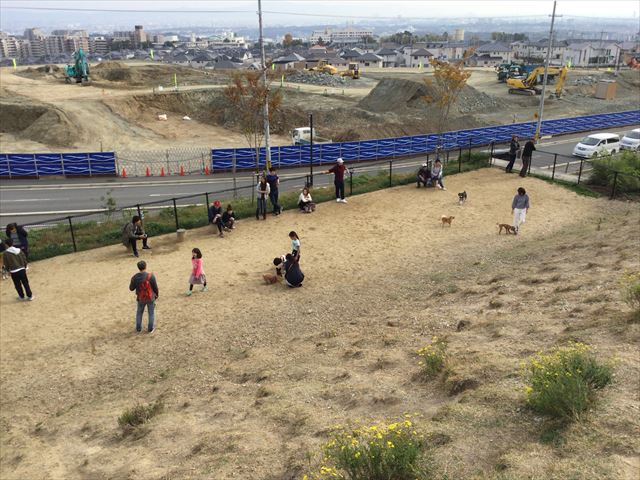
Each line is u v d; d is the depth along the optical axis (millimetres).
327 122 55656
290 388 8383
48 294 14797
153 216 22797
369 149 38812
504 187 24422
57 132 45656
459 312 10914
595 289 10148
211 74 89625
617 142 35062
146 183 32875
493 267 14430
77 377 10656
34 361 11375
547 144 42375
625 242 13688
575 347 6805
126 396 9719
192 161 38875
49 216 25422
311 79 91438
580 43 159375
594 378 5875
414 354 8883
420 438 5484
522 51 162500
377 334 10516
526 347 7863
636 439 4797
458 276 14148
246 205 22625
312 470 5633
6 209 26750
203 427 7691
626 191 22797
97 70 80062
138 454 7117
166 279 15516
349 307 13039
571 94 75562
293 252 14430
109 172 35062
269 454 6324
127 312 13555
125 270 16422
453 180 26062
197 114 59969
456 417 5973
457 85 41250
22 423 9188
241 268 16172
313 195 24078
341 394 7746
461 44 172125
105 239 19344
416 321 10867
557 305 9734
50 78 80750
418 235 18531
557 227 18594
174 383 9906
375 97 62438
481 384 6789
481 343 8602
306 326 12133
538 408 5617
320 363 9469
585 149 34031
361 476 4910
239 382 9477
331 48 191125
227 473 6027
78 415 9141
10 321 13219
